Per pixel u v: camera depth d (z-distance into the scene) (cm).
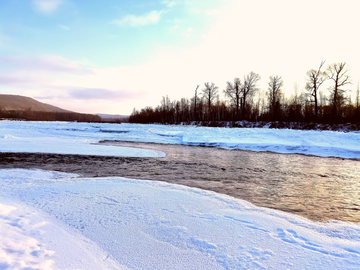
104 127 4203
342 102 4116
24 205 625
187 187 848
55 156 1634
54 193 741
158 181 934
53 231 472
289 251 420
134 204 652
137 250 418
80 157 1612
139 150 2030
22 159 1487
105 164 1370
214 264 379
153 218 558
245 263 381
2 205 575
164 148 2248
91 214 575
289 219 573
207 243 442
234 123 4456
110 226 511
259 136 2570
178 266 374
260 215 595
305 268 368
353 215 625
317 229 521
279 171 1238
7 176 998
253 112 6125
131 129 3816
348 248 432
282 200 749
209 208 639
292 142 2242
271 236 477
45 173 1083
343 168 1345
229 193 822
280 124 3803
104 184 866
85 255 392
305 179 1059
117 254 404
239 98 5462
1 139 2511
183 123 5628
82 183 877
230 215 588
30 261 339
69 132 3531
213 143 2469
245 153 1975
